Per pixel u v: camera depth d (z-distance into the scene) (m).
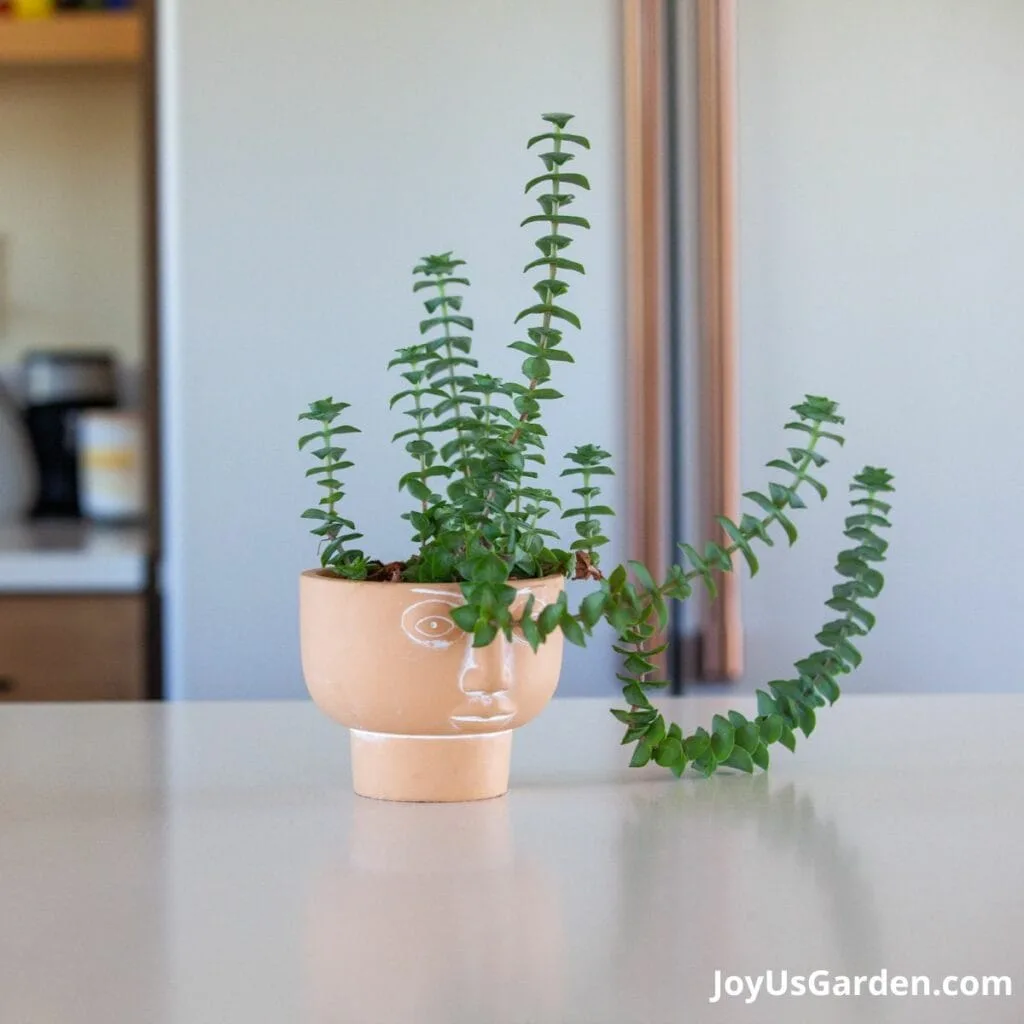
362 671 0.74
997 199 2.00
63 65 2.72
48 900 0.59
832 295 2.01
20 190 2.77
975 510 2.03
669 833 0.70
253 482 2.00
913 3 1.99
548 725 1.02
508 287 1.98
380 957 0.51
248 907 0.58
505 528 0.74
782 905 0.58
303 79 1.98
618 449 1.98
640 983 0.49
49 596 2.08
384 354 1.99
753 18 1.99
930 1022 0.45
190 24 1.98
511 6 1.97
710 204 1.93
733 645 1.96
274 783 0.83
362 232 1.99
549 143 1.98
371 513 1.99
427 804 0.77
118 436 2.60
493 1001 0.47
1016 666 2.04
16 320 2.79
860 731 0.99
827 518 2.02
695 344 1.97
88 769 0.87
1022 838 0.69
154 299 2.04
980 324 2.01
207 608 2.01
